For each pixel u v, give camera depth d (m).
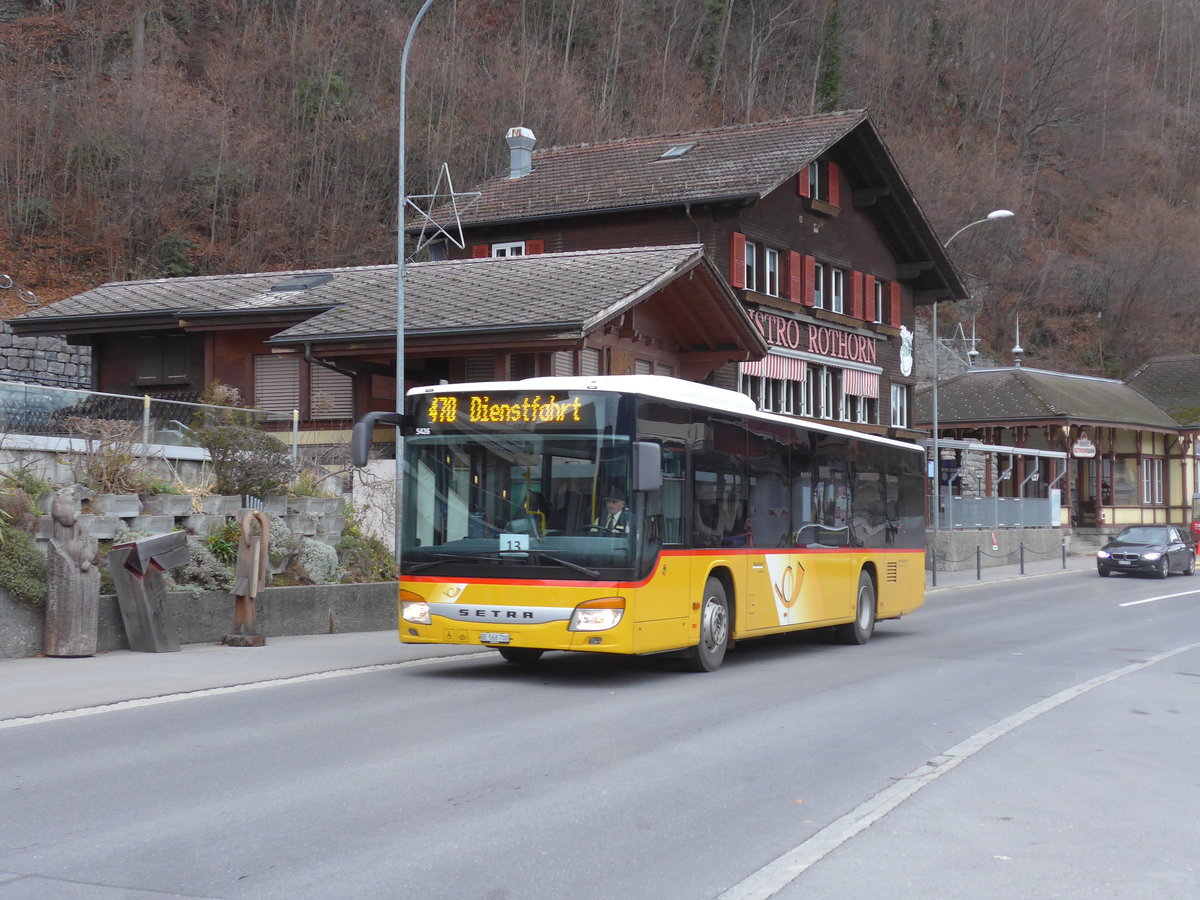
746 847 6.88
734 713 11.60
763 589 15.88
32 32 48.25
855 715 11.62
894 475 20.83
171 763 8.79
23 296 38.94
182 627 15.52
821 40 75.38
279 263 47.91
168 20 51.91
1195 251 79.56
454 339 22.95
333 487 20.94
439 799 7.83
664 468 13.59
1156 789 8.68
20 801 7.63
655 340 28.12
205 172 46.66
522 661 15.56
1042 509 51.81
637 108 64.38
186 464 17.58
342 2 55.31
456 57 56.19
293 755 9.12
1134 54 92.06
